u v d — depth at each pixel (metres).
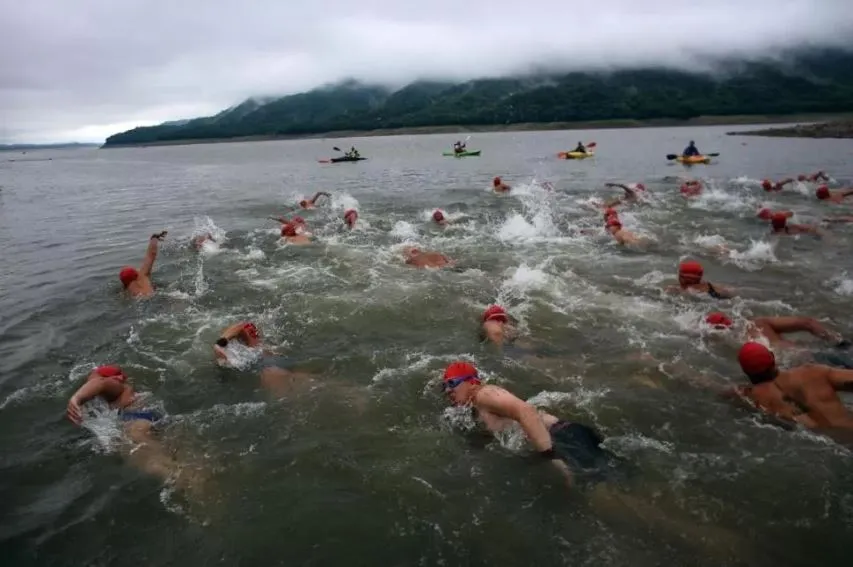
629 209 19.20
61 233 18.88
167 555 4.38
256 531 4.61
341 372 7.55
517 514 4.71
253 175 42.53
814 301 9.74
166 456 5.71
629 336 8.49
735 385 6.85
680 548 4.26
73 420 6.23
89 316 9.95
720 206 19.28
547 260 12.95
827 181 24.12
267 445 5.87
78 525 4.73
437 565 4.20
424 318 9.49
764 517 4.59
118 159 98.88
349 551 4.38
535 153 53.09
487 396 6.08
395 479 5.25
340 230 17.05
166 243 16.14
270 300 10.51
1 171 66.81
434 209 20.55
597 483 5.05
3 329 9.42
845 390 5.96
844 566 4.07
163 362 7.94
